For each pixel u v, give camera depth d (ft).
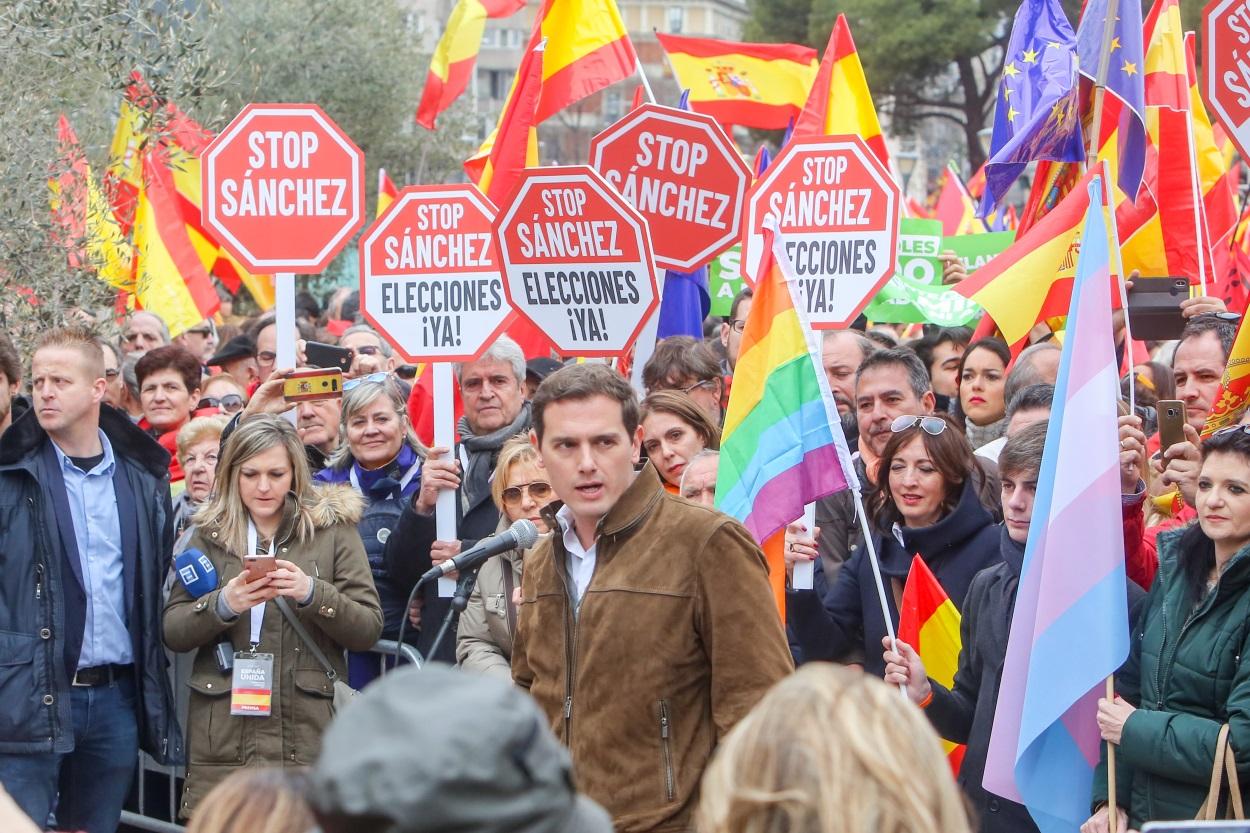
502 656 19.43
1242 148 21.09
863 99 29.73
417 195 22.76
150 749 20.51
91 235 29.81
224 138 23.16
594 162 24.23
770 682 13.10
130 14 29.68
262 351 34.24
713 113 40.86
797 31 134.92
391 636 22.65
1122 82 26.76
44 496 19.86
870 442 22.85
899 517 19.79
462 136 96.78
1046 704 15.35
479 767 5.99
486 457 24.39
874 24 127.13
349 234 23.25
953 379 31.24
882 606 18.15
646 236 21.86
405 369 35.50
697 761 13.39
